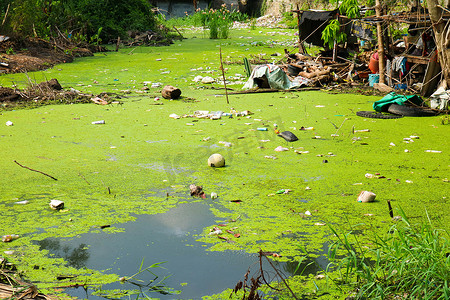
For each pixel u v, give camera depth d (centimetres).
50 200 476
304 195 489
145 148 653
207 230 414
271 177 543
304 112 884
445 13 884
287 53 1398
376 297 300
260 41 2203
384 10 1123
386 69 1092
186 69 1445
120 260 363
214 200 479
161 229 416
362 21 1130
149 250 379
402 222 418
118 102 971
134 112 884
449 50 881
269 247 380
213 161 577
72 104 959
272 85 1132
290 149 651
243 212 449
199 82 1243
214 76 1324
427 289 300
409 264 313
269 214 444
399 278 312
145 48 1998
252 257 365
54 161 595
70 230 412
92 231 411
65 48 1759
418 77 1091
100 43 2100
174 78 1295
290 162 595
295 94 1077
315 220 429
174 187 514
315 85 1164
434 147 657
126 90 1114
